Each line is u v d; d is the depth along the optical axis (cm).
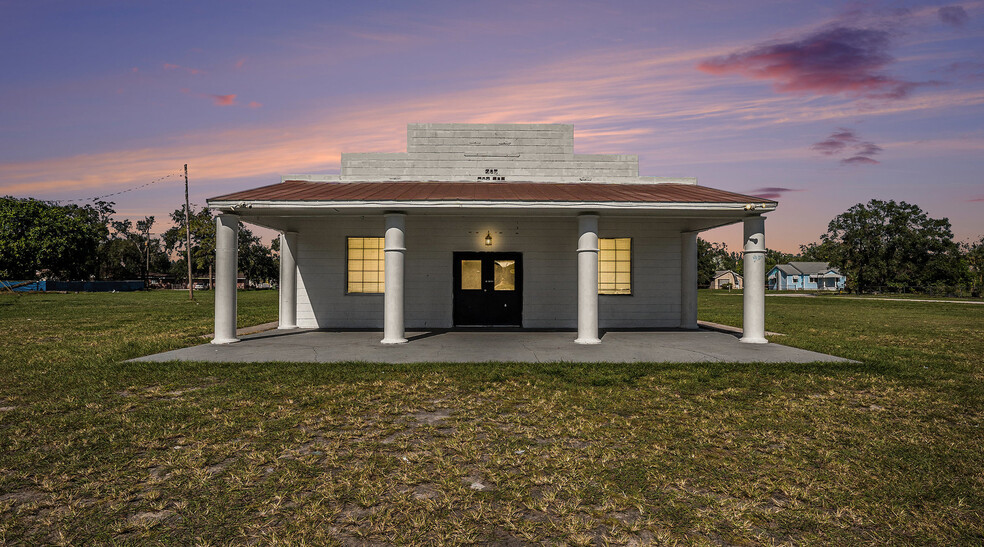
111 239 9306
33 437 512
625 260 1455
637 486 405
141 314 2228
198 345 1122
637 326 1447
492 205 1066
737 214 1141
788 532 342
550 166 1484
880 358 995
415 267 1427
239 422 558
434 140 1475
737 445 495
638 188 1340
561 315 1433
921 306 3288
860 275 6462
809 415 595
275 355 962
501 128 1483
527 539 330
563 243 1435
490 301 1440
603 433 527
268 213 1141
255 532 336
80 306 2877
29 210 6531
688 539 331
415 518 353
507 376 780
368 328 1428
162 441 501
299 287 1440
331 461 450
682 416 587
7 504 369
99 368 848
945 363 949
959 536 338
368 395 671
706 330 1411
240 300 3716
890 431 542
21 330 1536
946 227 6266
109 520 349
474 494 391
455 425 554
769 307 3158
